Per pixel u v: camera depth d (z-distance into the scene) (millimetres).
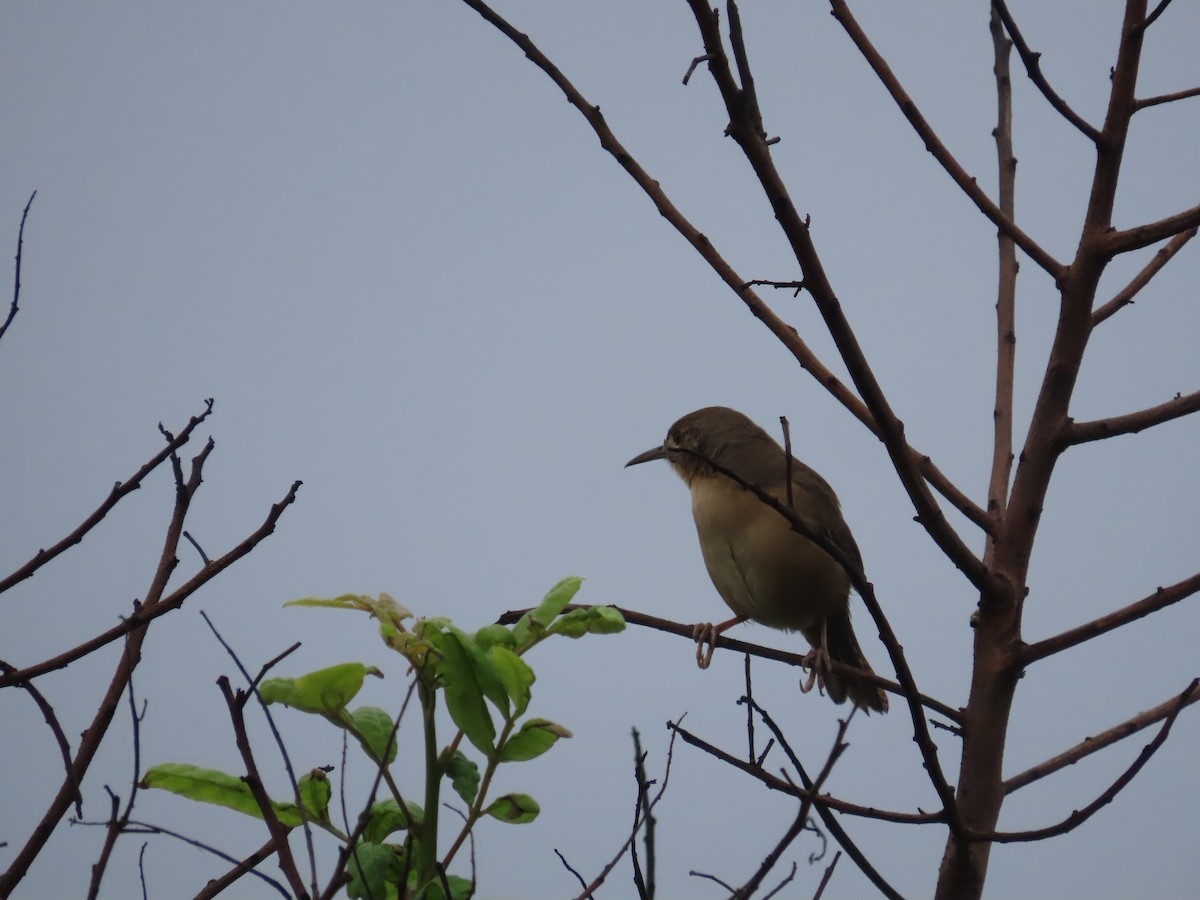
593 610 4547
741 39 6145
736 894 4277
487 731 4402
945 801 6047
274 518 5512
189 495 5793
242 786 4617
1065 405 7043
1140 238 6867
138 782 4312
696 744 5656
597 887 4492
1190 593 6523
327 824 4672
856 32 7242
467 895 4297
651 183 7293
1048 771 6801
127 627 5273
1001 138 8461
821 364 7277
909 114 7090
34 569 5355
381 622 4434
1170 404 6945
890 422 6375
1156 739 5875
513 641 4484
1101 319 7254
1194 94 6957
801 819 4332
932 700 6812
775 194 6047
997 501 7613
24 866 4703
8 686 5109
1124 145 7016
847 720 4414
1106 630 6586
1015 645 6734
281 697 4395
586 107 7246
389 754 4492
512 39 7242
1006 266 8203
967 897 6168
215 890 4742
